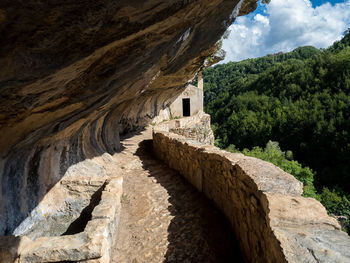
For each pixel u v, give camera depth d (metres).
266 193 1.58
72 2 1.03
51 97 1.72
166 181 4.29
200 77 18.50
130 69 2.29
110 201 2.63
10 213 2.41
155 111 11.73
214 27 3.36
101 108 3.20
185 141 4.35
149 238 2.55
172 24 1.96
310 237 1.16
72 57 1.38
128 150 6.68
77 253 1.86
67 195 3.32
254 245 1.77
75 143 3.88
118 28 1.44
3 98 1.35
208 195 3.36
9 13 0.90
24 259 1.82
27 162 2.71
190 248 2.33
